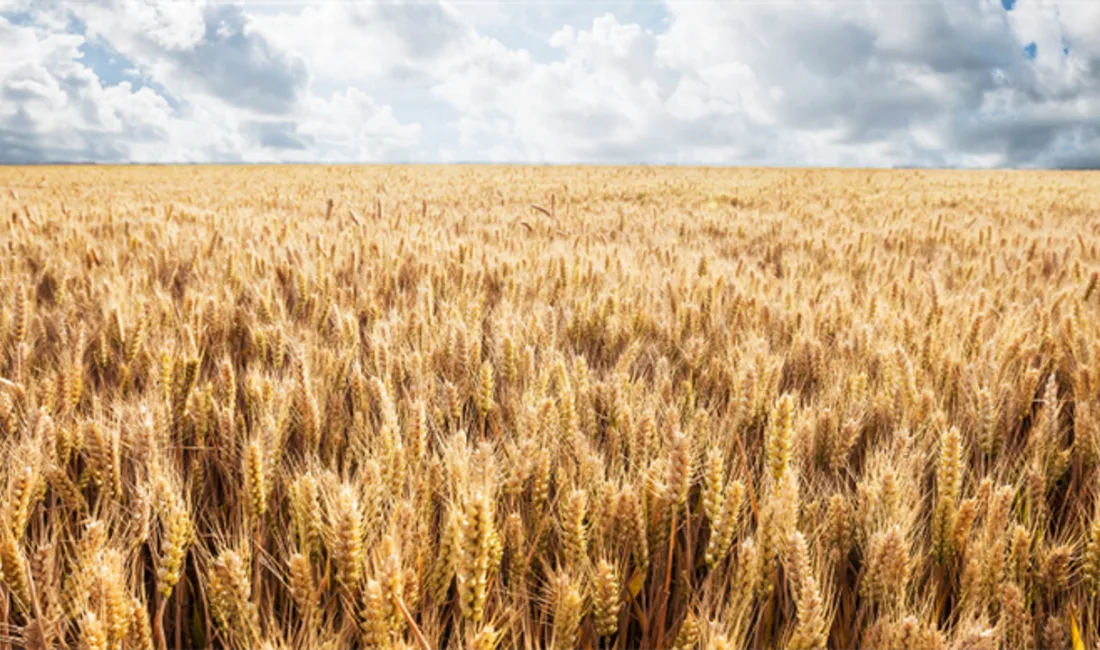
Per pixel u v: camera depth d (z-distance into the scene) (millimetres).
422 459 2209
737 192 27344
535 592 1913
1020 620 1633
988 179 40844
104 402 2930
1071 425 3098
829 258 8055
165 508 1755
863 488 2055
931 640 1403
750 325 4418
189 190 25359
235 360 3902
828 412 2586
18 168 66062
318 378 3072
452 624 1837
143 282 5301
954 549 1923
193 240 7840
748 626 1674
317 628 1684
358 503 1896
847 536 1988
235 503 2256
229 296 4746
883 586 1688
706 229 12469
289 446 2699
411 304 5035
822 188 30375
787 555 1603
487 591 1761
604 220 14445
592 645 1781
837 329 4379
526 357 3203
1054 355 3699
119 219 10445
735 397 2838
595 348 4176
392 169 55562
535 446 2170
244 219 11555
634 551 1890
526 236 10219
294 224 10422
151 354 3482
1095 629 1778
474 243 8516
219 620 1651
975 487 2451
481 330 4309
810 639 1460
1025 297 5582
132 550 1862
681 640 1563
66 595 1626
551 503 2059
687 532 1976
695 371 3539
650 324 4379
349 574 1609
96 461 2088
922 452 2432
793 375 3643
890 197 25031
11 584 1582
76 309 4348
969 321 4148
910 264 6688
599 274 5973
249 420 2867
